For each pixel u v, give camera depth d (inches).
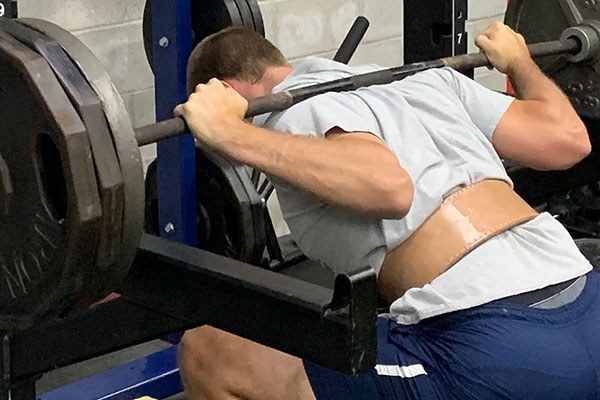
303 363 80.7
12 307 72.3
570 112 91.2
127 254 69.4
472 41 185.9
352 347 65.8
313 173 75.9
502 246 79.4
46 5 128.5
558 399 75.3
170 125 76.6
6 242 71.0
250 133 77.1
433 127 83.4
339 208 79.7
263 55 92.3
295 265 120.6
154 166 109.3
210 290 74.4
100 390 110.6
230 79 91.7
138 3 137.7
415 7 114.2
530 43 125.0
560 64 120.6
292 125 80.4
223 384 86.4
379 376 77.5
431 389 76.6
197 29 115.1
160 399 115.0
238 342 86.4
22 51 64.9
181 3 103.4
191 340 89.4
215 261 75.3
